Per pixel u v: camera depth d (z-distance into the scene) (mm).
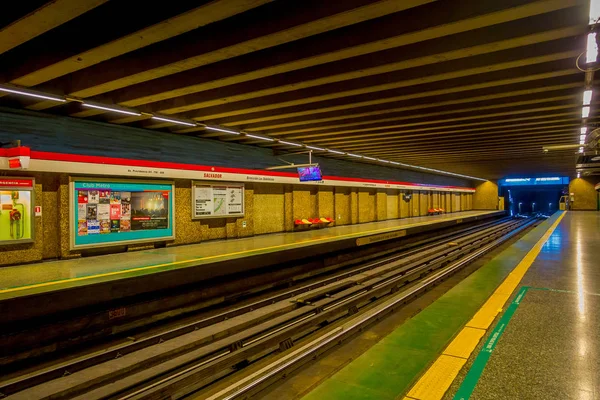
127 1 4055
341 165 17953
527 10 3650
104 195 8727
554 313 5043
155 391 4234
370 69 5379
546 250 11016
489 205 36844
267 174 12938
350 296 8203
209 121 9117
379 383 3416
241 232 12438
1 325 5027
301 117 8914
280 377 4312
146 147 9711
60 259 8055
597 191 35281
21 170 7297
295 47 4973
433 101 7316
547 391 3100
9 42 4207
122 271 6656
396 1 3465
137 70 5316
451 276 9844
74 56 4648
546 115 8539
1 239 7098
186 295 7172
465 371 3469
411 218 24234
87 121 8477
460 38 4699
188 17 3689
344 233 13711
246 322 6504
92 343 5801
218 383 4688
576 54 4863
